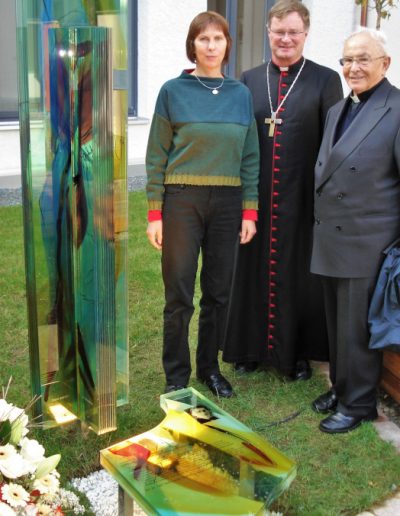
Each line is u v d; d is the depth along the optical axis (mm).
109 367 2389
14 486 1666
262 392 3152
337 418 2795
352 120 2613
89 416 2463
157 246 2785
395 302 2514
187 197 2711
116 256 2344
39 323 2488
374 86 2557
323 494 2361
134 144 7516
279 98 3004
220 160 2695
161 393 3105
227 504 1764
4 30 6926
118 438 2652
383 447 2648
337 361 2797
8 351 3480
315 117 2992
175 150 2703
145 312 4062
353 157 2549
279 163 3031
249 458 2000
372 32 2496
